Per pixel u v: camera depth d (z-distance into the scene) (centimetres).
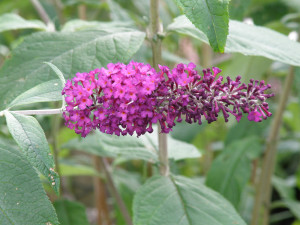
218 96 26
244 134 61
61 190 51
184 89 26
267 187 60
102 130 26
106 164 57
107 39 33
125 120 25
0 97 32
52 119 50
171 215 33
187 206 34
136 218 33
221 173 52
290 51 33
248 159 53
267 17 62
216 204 34
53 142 51
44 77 32
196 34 33
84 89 25
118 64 26
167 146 39
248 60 51
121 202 57
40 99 27
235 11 50
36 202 25
